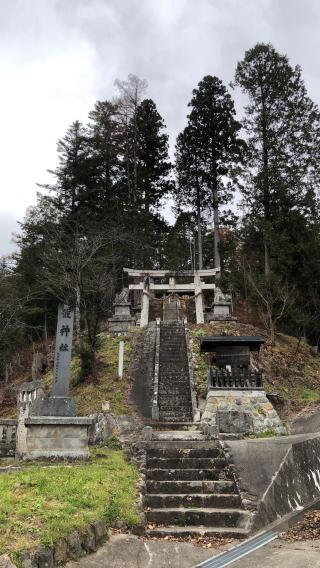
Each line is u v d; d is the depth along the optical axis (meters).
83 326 25.44
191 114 37.25
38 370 24.11
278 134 28.34
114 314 27.66
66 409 12.08
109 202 33.25
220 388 16.42
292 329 27.00
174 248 38.50
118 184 35.94
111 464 10.79
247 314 29.73
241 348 17.56
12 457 12.20
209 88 37.44
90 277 23.45
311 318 25.58
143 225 33.38
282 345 24.05
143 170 36.25
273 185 27.02
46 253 24.98
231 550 7.52
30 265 29.50
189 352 21.72
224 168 36.25
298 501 9.96
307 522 9.07
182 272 29.97
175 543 7.75
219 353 17.61
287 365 21.89
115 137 36.72
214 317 27.78
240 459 10.84
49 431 11.48
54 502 7.37
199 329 24.91
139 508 8.37
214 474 10.38
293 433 15.22
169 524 8.58
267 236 25.59
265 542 7.87
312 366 22.83
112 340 24.27
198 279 29.94
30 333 31.48
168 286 29.62
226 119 36.66
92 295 22.41
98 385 18.83
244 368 17.34
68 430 11.52
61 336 13.37
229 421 15.47
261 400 16.16
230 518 8.67
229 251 32.69
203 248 41.75
